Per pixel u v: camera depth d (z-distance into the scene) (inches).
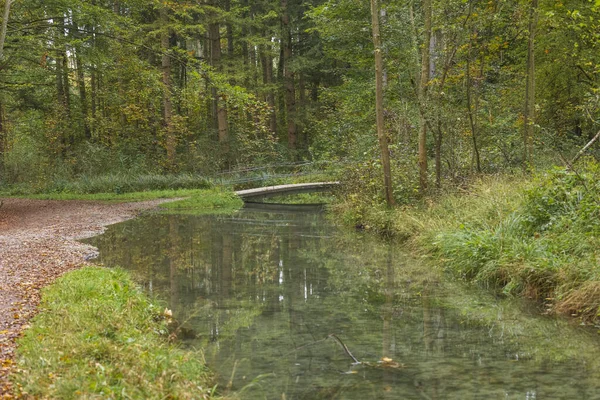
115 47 789.2
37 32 754.2
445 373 197.5
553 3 536.4
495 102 630.5
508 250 339.6
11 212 733.3
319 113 1285.7
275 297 311.7
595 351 220.4
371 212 570.3
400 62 621.3
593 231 318.0
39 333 197.2
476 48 541.3
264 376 194.9
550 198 356.8
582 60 552.1
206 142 1124.5
